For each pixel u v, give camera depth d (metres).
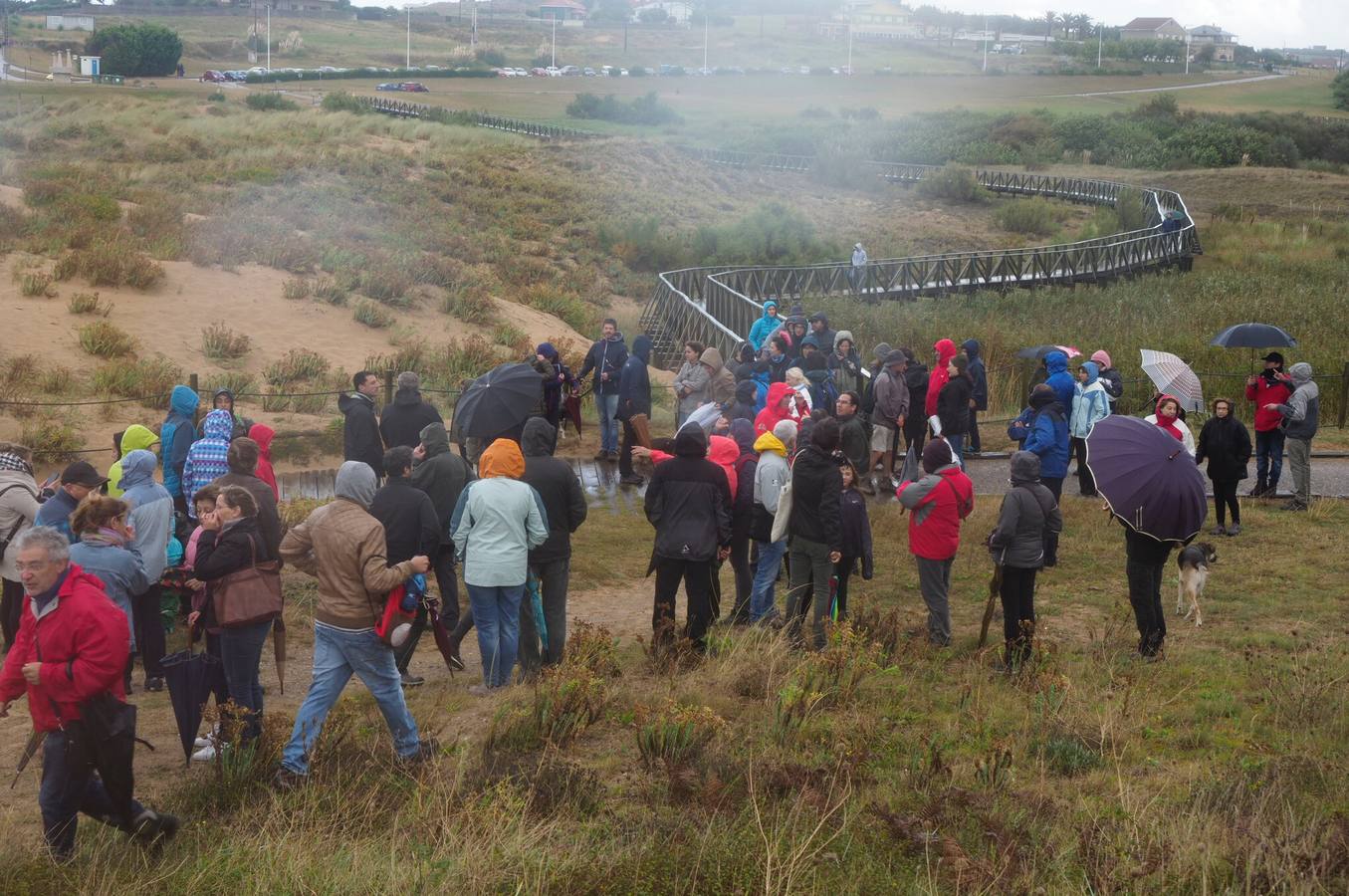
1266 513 13.06
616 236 40.69
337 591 5.84
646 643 8.80
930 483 8.47
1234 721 6.91
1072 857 4.96
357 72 118.69
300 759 5.79
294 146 46.47
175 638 8.55
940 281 34.91
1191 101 121.62
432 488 8.46
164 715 7.16
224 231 25.56
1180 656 8.35
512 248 36.66
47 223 23.75
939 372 13.95
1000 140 80.62
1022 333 25.27
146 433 8.21
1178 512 8.02
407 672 7.91
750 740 6.51
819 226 52.09
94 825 5.42
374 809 5.50
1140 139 78.88
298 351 19.80
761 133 81.56
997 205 61.47
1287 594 10.07
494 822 5.12
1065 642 8.83
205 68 136.38
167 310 20.38
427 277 26.23
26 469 7.79
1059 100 119.56
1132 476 8.09
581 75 147.00
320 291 22.64
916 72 176.62
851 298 31.34
